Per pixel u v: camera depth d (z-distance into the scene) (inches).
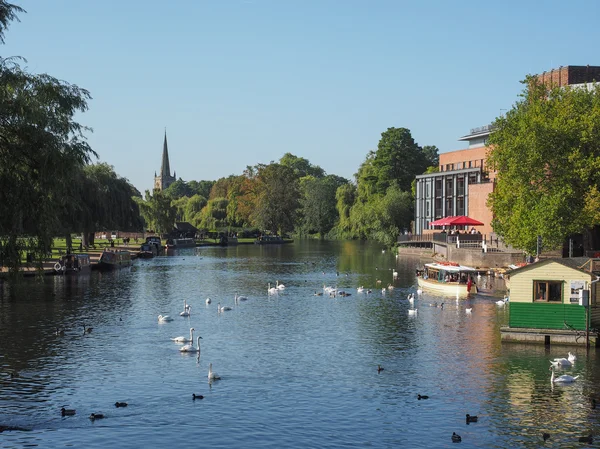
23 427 1366.9
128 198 5492.1
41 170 1535.4
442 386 1632.6
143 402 1519.4
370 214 7632.9
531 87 3636.8
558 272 1984.5
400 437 1320.1
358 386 1638.8
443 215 6373.0
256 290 3442.4
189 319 2532.0
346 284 3713.1
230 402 1521.9
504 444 1279.5
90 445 1279.5
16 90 1535.4
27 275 3722.9
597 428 1353.3
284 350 2012.8
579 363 1798.7
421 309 2760.8
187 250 7268.7
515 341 2038.6
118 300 3014.3
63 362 1854.1
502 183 3326.8
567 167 3016.7
